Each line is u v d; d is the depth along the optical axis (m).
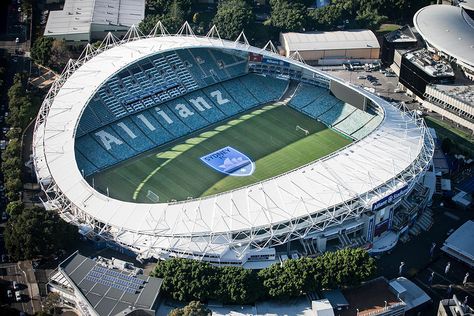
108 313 194.75
